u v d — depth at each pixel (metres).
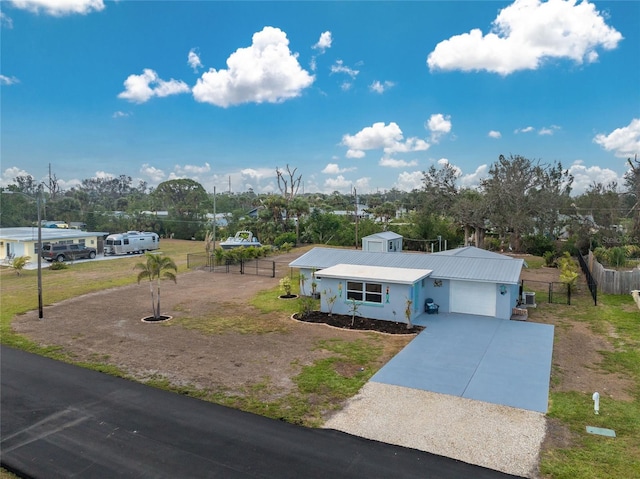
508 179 42.97
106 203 109.62
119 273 31.64
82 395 10.98
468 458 8.12
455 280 19.22
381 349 14.52
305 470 7.74
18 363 13.28
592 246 38.94
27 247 35.53
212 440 8.80
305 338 15.79
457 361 13.36
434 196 47.78
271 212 57.03
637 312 19.34
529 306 20.58
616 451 8.31
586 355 13.90
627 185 40.16
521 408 10.19
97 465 7.98
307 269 22.92
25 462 8.10
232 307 20.89
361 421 9.57
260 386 11.50
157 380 11.94
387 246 34.38
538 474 7.60
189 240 64.31
